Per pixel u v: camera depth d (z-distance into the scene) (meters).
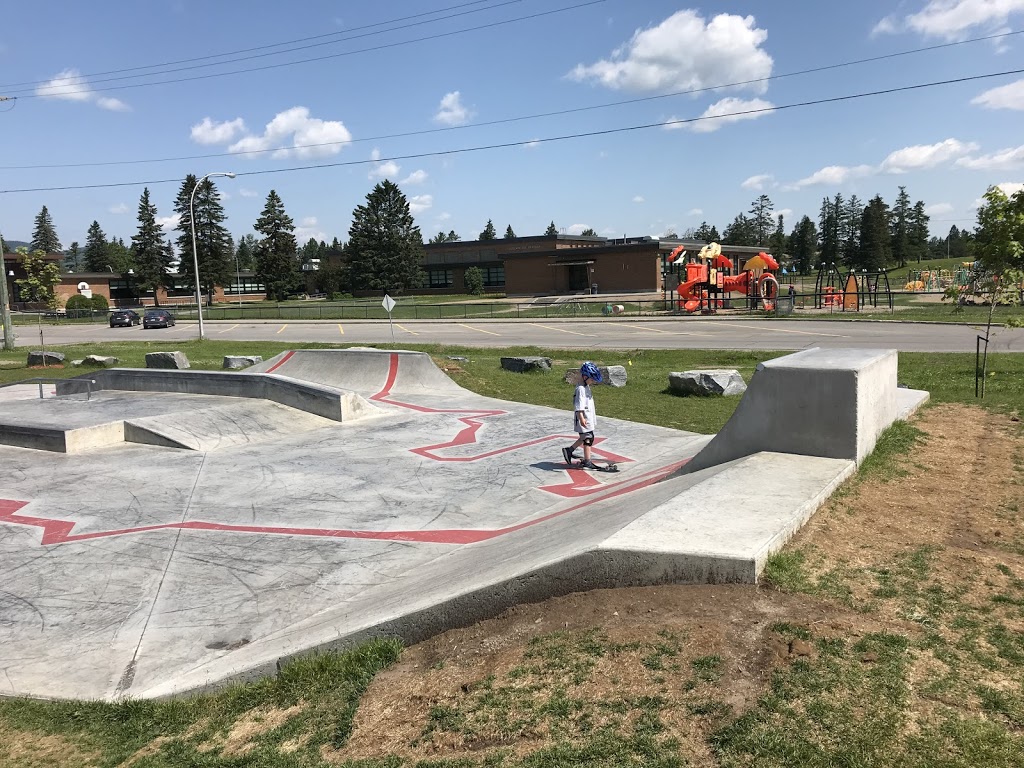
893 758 2.85
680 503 5.32
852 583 4.30
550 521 7.02
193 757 3.92
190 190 86.50
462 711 3.65
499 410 14.88
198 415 13.17
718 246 44.97
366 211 84.50
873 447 7.07
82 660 5.32
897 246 120.25
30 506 8.88
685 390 15.79
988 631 3.73
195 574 6.77
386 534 7.66
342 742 3.73
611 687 3.54
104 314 66.62
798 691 3.29
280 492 9.30
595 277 63.81
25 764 4.08
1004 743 2.88
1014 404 9.74
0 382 22.45
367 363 19.14
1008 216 9.34
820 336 27.05
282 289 93.56
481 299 71.25
